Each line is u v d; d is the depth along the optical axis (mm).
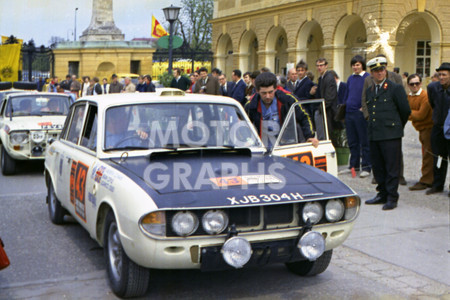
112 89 21703
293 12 30625
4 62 33938
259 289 5059
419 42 27453
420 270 5566
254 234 4445
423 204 8188
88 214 5375
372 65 7852
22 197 9094
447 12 25547
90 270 5551
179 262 4340
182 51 36062
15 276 5375
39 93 12492
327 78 10766
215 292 4984
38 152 11109
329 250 5156
